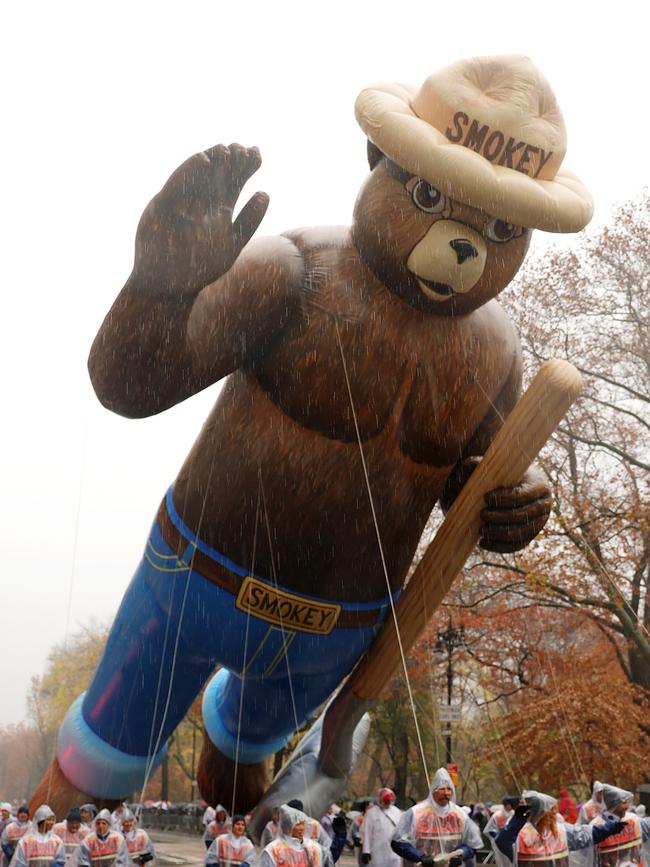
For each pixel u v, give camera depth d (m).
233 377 9.87
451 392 9.40
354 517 9.48
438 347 9.31
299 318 9.22
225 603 9.77
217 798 12.36
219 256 8.39
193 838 32.28
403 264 8.98
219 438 9.70
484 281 9.09
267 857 8.44
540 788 26.31
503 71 8.98
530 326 24.42
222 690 11.96
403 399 9.30
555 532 22.42
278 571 9.62
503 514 9.61
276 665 10.11
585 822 11.67
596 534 23.09
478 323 9.59
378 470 9.41
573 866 9.59
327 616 9.80
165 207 8.30
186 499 9.94
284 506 9.45
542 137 8.88
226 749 11.91
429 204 8.85
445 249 8.77
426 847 9.06
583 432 24.39
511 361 9.86
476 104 8.78
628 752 24.31
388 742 36.31
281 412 9.38
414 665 29.81
